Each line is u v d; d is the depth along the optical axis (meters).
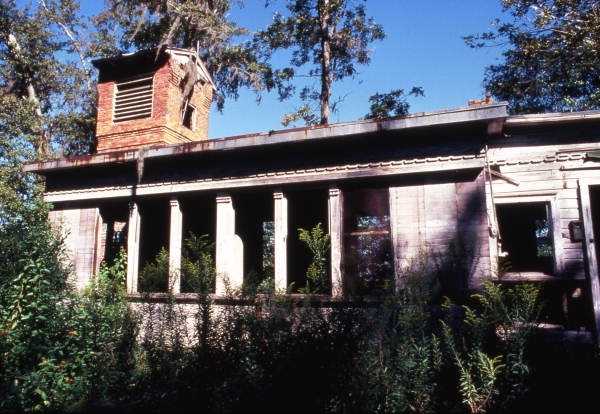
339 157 9.02
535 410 5.19
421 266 7.07
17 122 19.30
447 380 5.78
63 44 26.08
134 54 13.41
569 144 9.06
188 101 14.11
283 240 9.27
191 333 8.33
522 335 5.75
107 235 12.21
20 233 7.18
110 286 7.95
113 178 11.21
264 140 9.12
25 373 5.89
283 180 9.31
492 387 5.41
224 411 5.24
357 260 8.57
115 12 21.12
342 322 5.64
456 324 6.87
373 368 5.23
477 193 7.89
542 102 22.53
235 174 9.91
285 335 5.80
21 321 6.30
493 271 7.82
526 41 19.19
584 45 17.95
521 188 9.12
